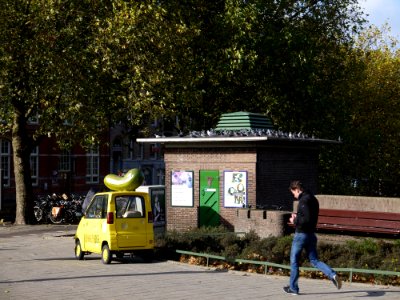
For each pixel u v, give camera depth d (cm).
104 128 3056
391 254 1354
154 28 2791
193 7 3127
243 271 1436
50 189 5234
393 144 4084
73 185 5478
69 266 1606
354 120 4016
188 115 3300
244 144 2162
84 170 5609
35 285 1262
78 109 2805
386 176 4138
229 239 1702
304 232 1100
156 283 1257
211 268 1488
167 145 2323
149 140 2320
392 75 4078
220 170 2217
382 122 4059
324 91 3531
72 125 2984
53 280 1332
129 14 2780
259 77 3250
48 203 3534
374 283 1221
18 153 3244
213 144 2223
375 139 3803
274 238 1594
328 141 2448
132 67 2850
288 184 2308
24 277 1393
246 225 1855
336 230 1648
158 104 2927
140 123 3300
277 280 1287
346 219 1628
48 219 3472
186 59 2992
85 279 1336
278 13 3388
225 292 1138
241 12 3048
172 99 2983
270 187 2212
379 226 1569
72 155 5494
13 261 1762
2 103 3053
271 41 3186
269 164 2212
